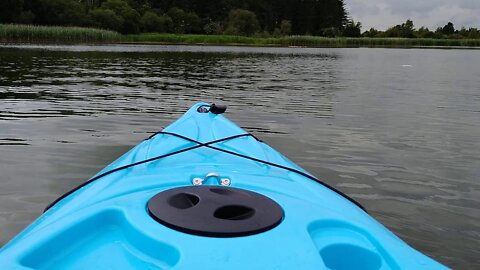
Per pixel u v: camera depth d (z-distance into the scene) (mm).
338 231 1450
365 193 3562
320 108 7457
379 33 92812
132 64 16516
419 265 1284
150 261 1168
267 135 5406
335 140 5238
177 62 18547
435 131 5867
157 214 1306
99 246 1280
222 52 30562
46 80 10359
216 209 1335
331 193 2033
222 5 88812
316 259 1151
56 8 53250
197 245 1162
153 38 54125
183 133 3084
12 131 5219
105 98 7953
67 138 4973
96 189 1883
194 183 1872
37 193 3354
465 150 4914
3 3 44469
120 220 1371
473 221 3090
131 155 2703
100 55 21328
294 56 27469
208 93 9055
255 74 13844
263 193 1742
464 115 7078
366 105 7918
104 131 5359
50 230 1308
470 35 85500
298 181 2113
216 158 2549
